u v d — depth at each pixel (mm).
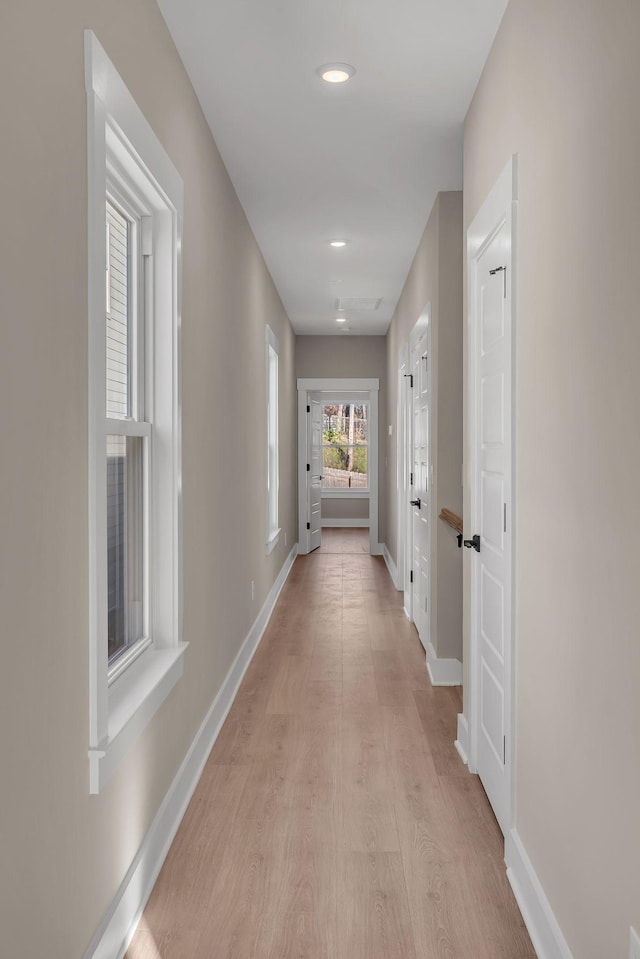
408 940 1987
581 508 1636
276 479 6789
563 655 1783
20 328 1322
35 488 1394
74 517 1590
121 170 2137
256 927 2041
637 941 1330
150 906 2137
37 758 1416
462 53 2688
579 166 1633
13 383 1297
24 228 1335
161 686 2273
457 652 4223
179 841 2506
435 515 4258
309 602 6535
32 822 1396
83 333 1634
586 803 1615
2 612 1268
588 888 1602
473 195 3023
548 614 1914
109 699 2045
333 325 8750
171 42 2549
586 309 1592
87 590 1674
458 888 2234
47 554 1451
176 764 2648
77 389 1601
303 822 2635
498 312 2496
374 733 3488
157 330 2516
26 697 1363
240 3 2363
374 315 8078
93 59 1657
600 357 1502
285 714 3746
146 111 2221
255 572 5102
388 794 2854
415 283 5555
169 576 2566
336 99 3051
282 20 2469
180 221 2582
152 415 2523
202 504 3141
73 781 1606
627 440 1361
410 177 3953
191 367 2895
